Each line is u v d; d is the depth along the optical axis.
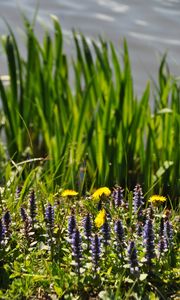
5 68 16.22
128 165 11.07
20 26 17.80
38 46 12.62
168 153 10.94
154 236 6.98
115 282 6.81
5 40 13.04
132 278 6.79
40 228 7.63
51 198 8.23
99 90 12.02
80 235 6.70
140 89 15.40
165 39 17.25
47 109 12.07
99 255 6.74
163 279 6.91
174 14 18.58
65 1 19.34
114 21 18.12
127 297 6.50
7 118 12.36
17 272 6.88
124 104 11.59
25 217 7.46
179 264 7.10
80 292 6.76
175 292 6.83
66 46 17.02
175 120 10.76
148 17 18.39
